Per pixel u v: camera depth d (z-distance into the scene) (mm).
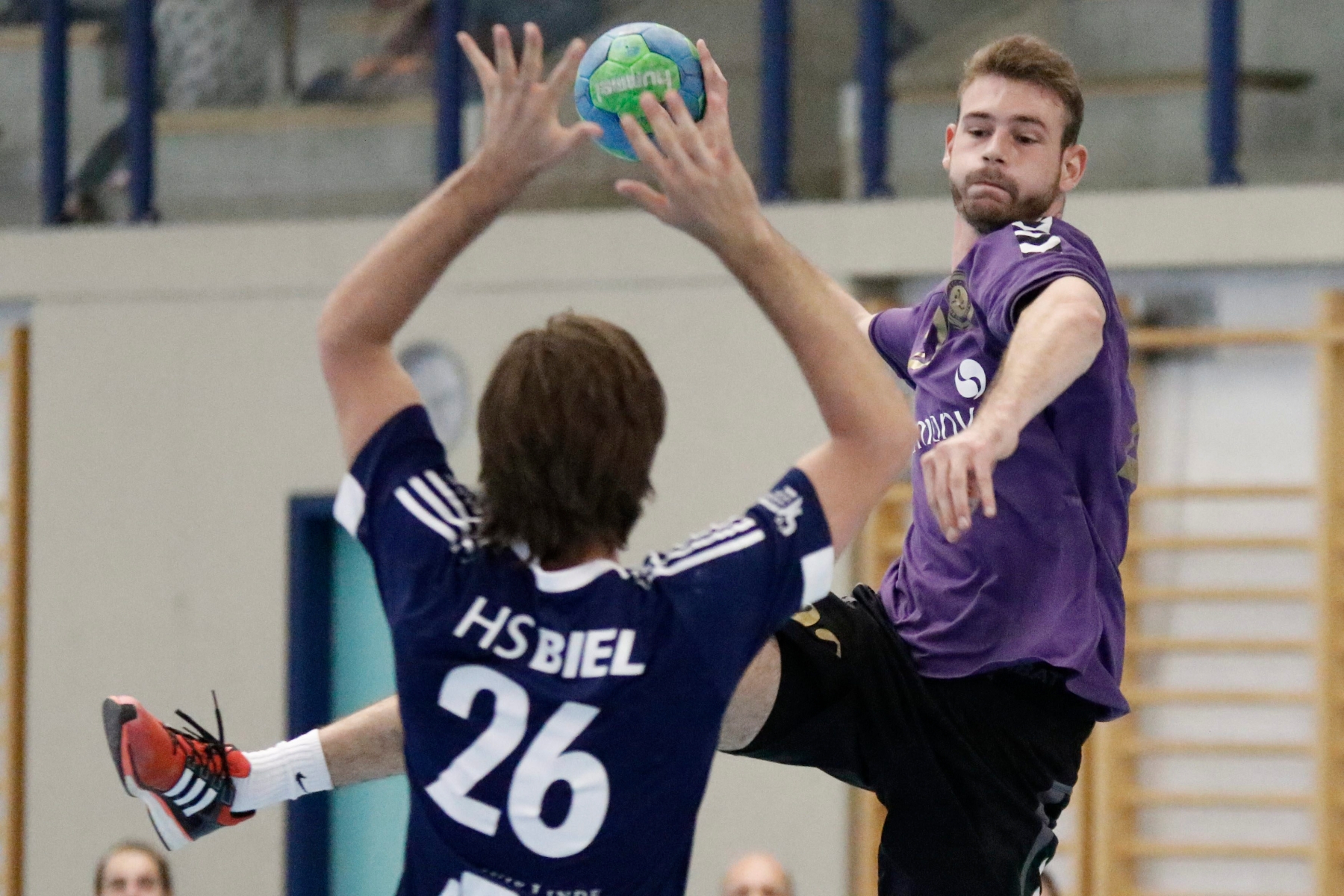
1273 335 17656
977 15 18828
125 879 15289
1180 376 18266
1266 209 17578
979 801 7203
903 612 7367
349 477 5500
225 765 7016
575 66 5160
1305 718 17703
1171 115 18297
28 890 21000
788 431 18984
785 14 19125
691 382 19266
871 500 5480
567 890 5203
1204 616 18062
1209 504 18141
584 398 5180
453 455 19828
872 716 7195
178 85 21266
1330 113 17875
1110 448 7016
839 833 18609
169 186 21344
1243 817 17781
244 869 20219
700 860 18938
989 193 7184
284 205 21000
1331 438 17469
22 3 21875
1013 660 6984
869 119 18844
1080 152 7324
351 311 5406
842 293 8367
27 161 21891
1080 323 6203
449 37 20062
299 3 20922
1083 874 18047
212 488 20734
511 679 5207
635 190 5164
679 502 19250
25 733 21219
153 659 20766
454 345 19875
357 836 20469
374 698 20469
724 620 5266
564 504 5207
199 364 20797
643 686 5184
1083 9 18578
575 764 5168
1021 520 7004
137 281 21000
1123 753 17969
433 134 20516
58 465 21156
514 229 19812
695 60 6016
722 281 19234
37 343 21297
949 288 7250
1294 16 17953
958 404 7141
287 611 20438
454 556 5332
